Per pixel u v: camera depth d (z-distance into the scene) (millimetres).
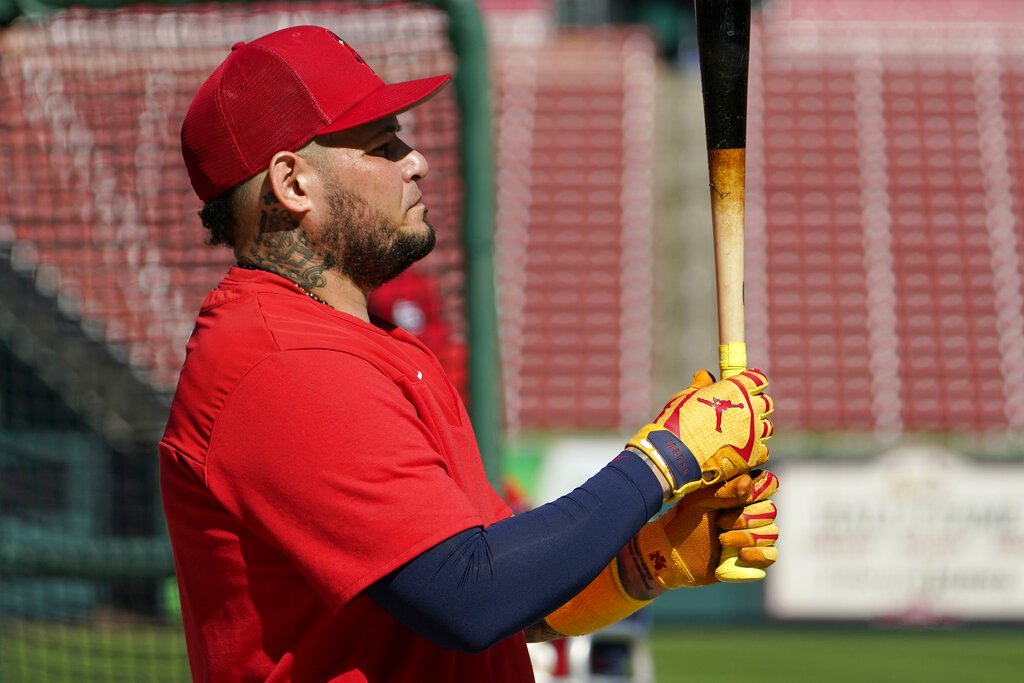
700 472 5695
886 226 53375
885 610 36344
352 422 5164
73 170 14438
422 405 5652
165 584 16594
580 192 55625
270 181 5785
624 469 5578
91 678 15055
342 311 5973
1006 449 43500
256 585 5441
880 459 36688
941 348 48844
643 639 20922
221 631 5535
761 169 55812
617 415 47594
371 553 5055
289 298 5672
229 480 5289
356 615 5426
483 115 10938
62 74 13969
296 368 5258
